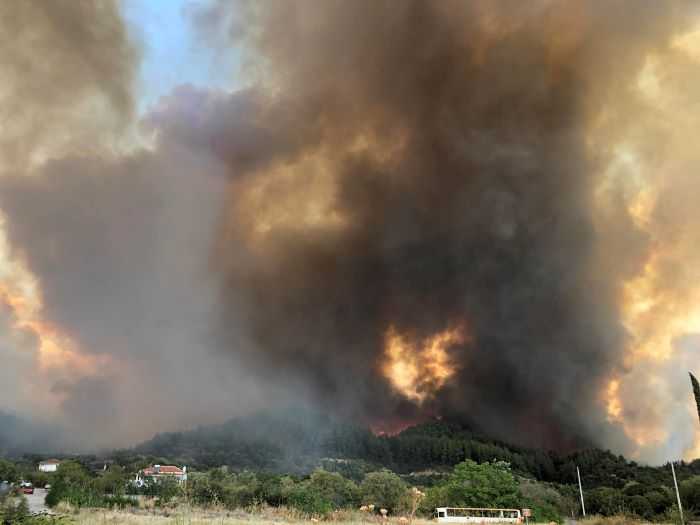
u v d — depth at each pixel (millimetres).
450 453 157000
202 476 54469
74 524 22203
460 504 44344
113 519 26922
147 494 50781
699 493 60438
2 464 75000
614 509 63656
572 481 136750
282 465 143500
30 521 18594
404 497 46188
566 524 47562
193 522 25859
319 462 146500
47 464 125750
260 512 38594
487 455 155500
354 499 48656
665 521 49375
